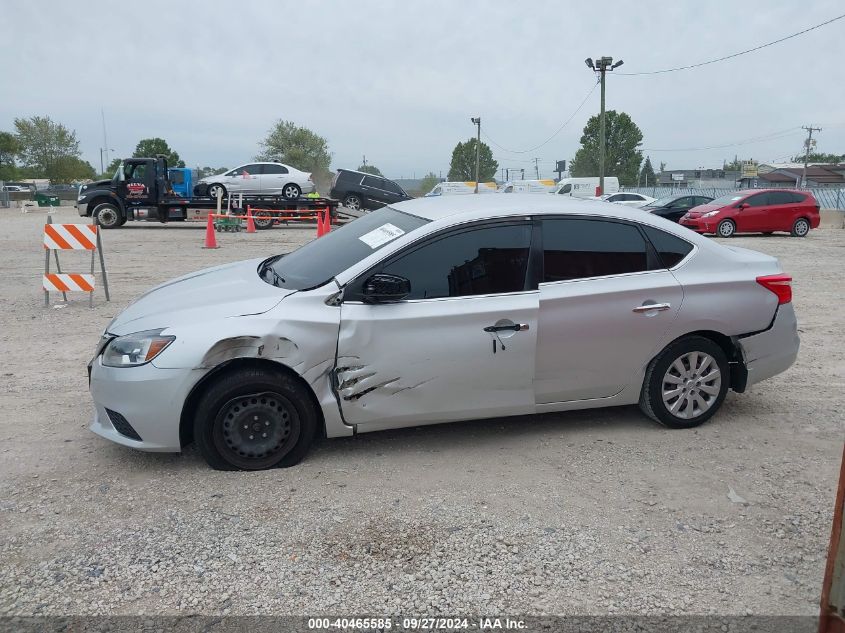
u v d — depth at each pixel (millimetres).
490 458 4387
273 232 23828
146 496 3822
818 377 6246
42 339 7328
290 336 3998
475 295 4316
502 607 2922
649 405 4805
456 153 83938
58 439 4605
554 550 3344
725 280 4773
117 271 12586
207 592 3000
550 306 4387
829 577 2285
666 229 4754
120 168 24562
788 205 22094
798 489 4004
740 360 4941
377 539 3426
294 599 2961
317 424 4344
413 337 4184
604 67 33188
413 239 4289
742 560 3287
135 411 3939
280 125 79188
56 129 82938
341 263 4391
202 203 24891
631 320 4559
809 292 10898
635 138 74125
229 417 4062
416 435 4750
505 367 4371
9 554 3248
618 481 4082
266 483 3998
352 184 29641
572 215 4566
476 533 3488
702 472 4215
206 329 3969
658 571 3189
